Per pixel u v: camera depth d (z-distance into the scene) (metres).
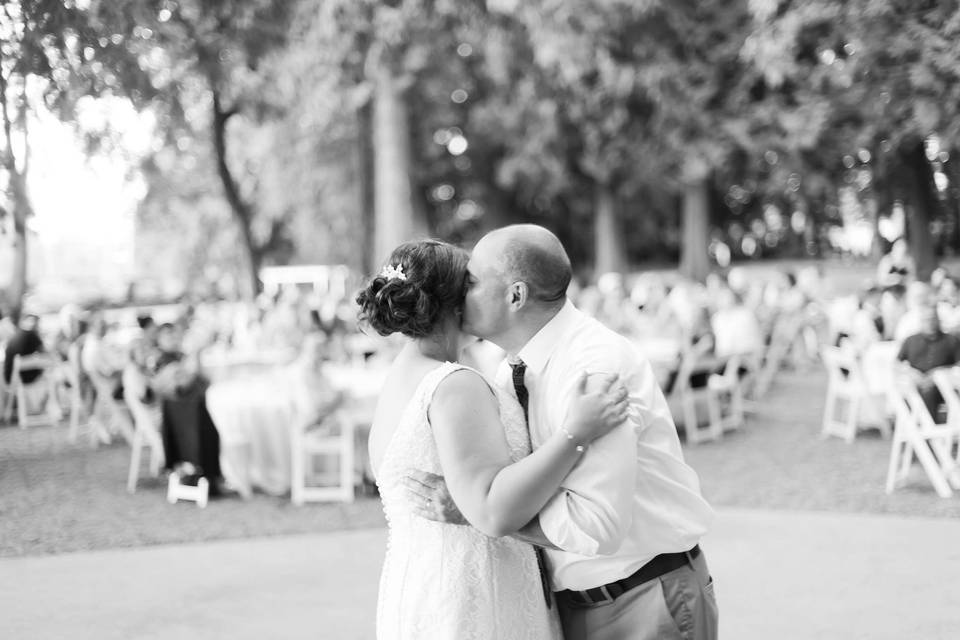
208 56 8.24
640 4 17.34
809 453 9.10
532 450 2.12
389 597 2.10
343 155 23.64
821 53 13.97
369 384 8.54
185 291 28.50
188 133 9.12
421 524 2.05
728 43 18.45
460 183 29.03
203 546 6.34
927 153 12.45
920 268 12.91
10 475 9.30
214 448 8.04
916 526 6.24
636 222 30.89
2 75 5.55
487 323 2.10
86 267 34.09
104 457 10.38
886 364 8.52
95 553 6.17
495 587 2.04
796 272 24.39
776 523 6.43
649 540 2.11
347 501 7.84
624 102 20.97
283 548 6.23
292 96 16.33
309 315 13.73
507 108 22.88
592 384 1.96
